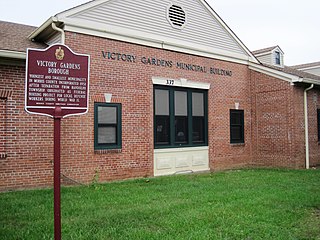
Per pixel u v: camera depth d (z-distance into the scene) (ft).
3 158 28.53
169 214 20.15
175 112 41.29
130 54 36.76
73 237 15.80
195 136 43.34
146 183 32.63
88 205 22.45
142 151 37.17
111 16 35.40
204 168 43.47
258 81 49.06
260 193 26.71
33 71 13.38
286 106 45.37
